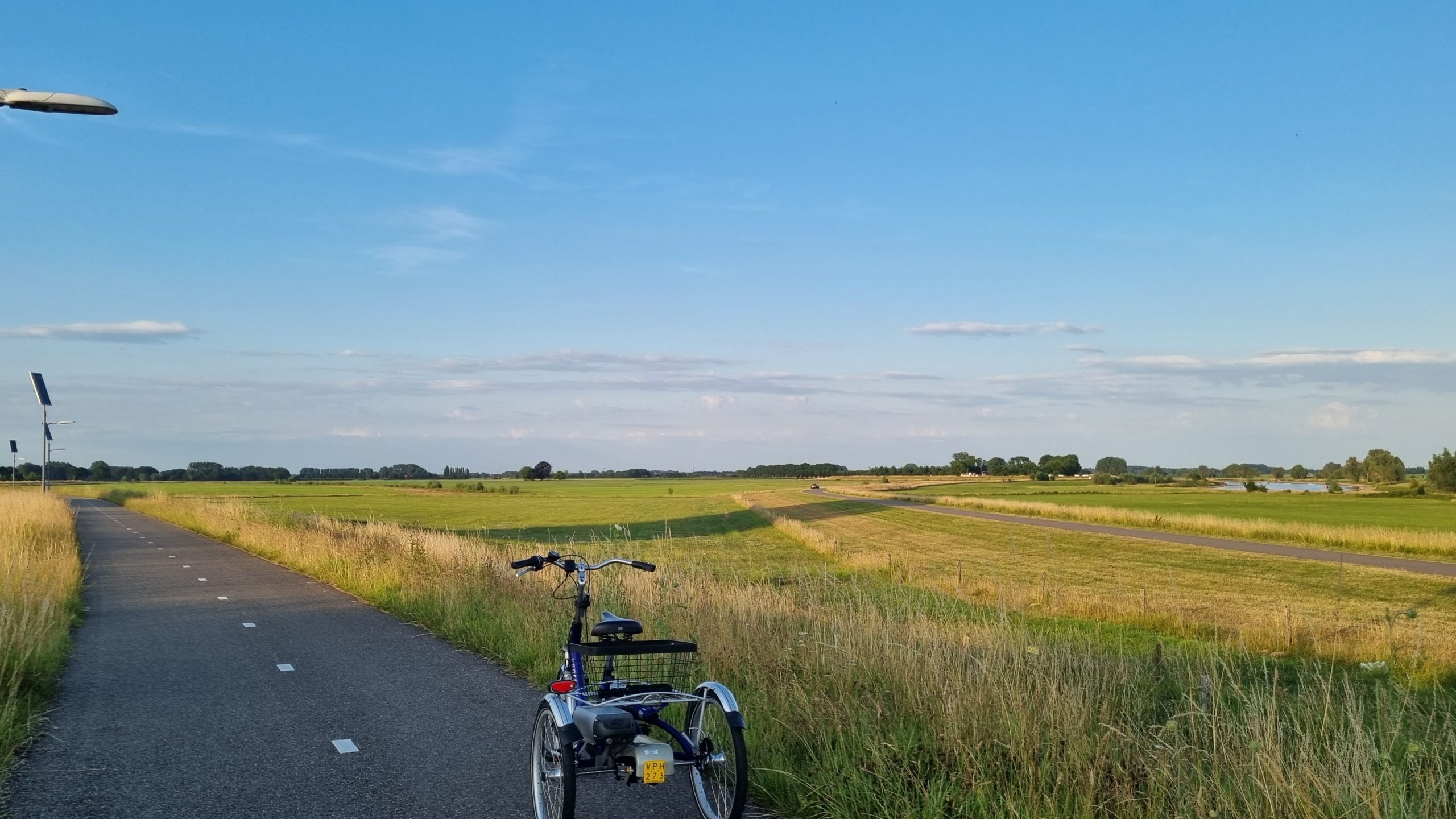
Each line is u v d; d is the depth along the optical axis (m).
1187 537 49.28
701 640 8.91
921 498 106.50
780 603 11.59
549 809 5.31
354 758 6.76
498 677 9.68
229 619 13.93
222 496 88.44
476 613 12.53
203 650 11.31
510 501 109.75
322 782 6.19
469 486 166.62
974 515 72.81
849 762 5.75
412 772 6.42
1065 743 5.51
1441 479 127.06
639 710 5.25
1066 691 6.20
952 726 5.75
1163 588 28.48
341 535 25.27
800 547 45.97
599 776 6.38
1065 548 43.69
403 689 9.07
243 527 31.45
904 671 6.86
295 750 6.95
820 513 78.50
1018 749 5.43
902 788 5.36
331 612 14.67
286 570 21.55
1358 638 17.28
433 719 7.89
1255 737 5.23
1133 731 5.89
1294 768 4.93
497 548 21.31
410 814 5.59
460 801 5.82
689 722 5.50
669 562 16.78
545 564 5.83
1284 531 47.34
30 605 11.14
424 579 15.35
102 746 7.07
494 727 7.65
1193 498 110.62
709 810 5.34
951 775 5.42
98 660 10.62
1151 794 5.03
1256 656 15.31
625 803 5.84
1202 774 5.07
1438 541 39.56
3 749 6.70
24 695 8.51
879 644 7.69
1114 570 34.19
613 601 11.62
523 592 12.88
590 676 5.66
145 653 11.05
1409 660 14.44
